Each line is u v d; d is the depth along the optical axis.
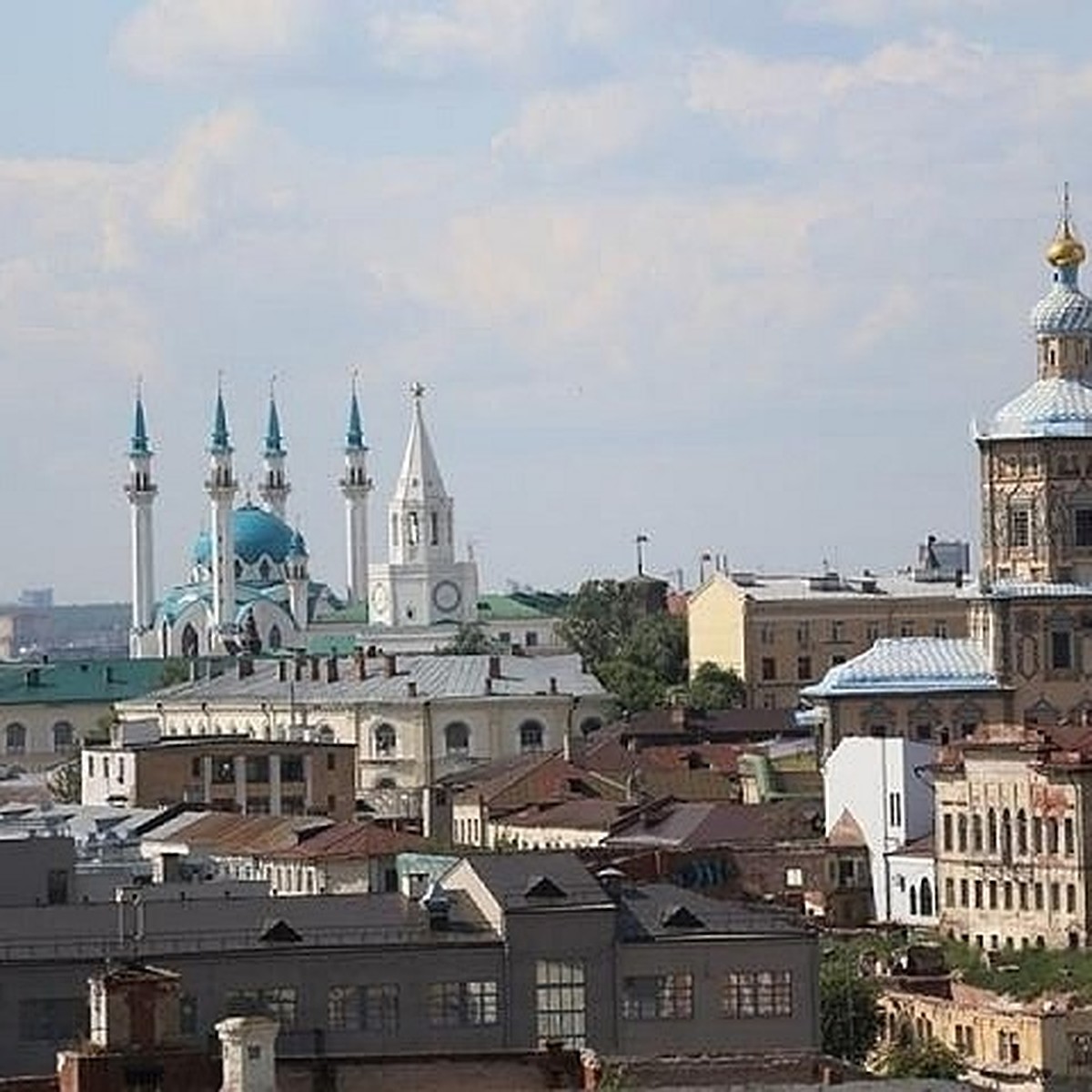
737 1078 184.62
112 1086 178.25
